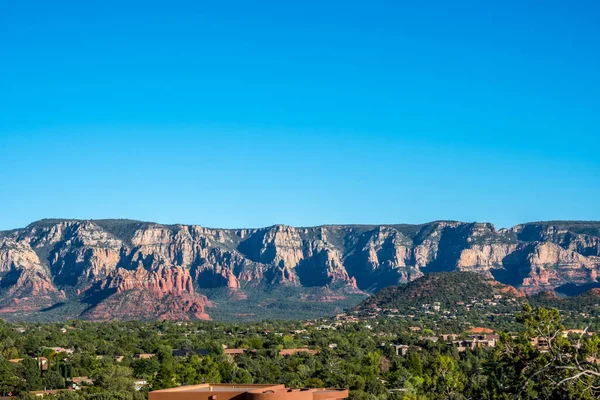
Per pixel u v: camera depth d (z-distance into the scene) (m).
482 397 123.75
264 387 139.00
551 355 96.19
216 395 126.94
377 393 199.38
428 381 156.88
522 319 107.25
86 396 191.75
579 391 86.44
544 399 94.25
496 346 108.69
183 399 127.62
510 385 105.94
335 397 135.12
